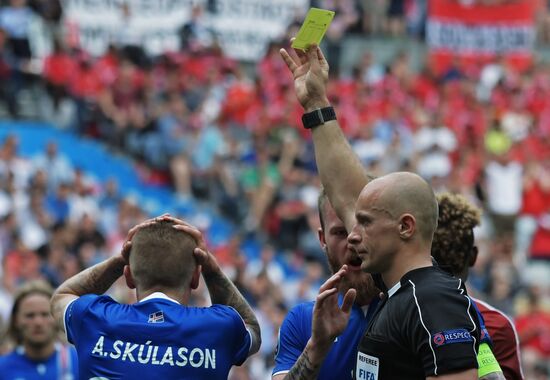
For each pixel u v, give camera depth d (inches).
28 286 371.6
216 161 934.4
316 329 195.9
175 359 206.1
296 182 932.0
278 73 1087.0
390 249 194.1
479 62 1222.9
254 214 919.0
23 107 993.5
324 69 224.1
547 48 1315.2
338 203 218.4
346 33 1246.3
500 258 900.0
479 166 1035.3
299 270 874.8
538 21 1327.5
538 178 1002.7
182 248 214.5
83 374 209.5
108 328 208.7
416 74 1232.8
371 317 208.7
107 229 814.5
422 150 1027.9
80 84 992.2
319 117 222.2
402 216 193.8
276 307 729.6
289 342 230.1
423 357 185.2
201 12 1111.6
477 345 187.5
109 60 1016.9
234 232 908.0
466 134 1112.2
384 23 1269.7
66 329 215.5
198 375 207.0
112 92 975.0
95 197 849.5
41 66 1023.6
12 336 372.5
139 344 206.8
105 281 227.3
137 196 920.9
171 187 930.7
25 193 789.2
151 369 205.0
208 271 222.4
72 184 820.0
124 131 957.8
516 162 1016.9
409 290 191.2
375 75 1169.4
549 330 796.0
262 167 937.5
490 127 1103.6
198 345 208.2
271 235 912.3
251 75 1135.6
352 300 196.2
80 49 1016.9
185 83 1019.9
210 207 922.7
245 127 1008.9
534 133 1172.5
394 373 190.9
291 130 987.3
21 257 686.5
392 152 997.2
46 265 698.8
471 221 239.9
